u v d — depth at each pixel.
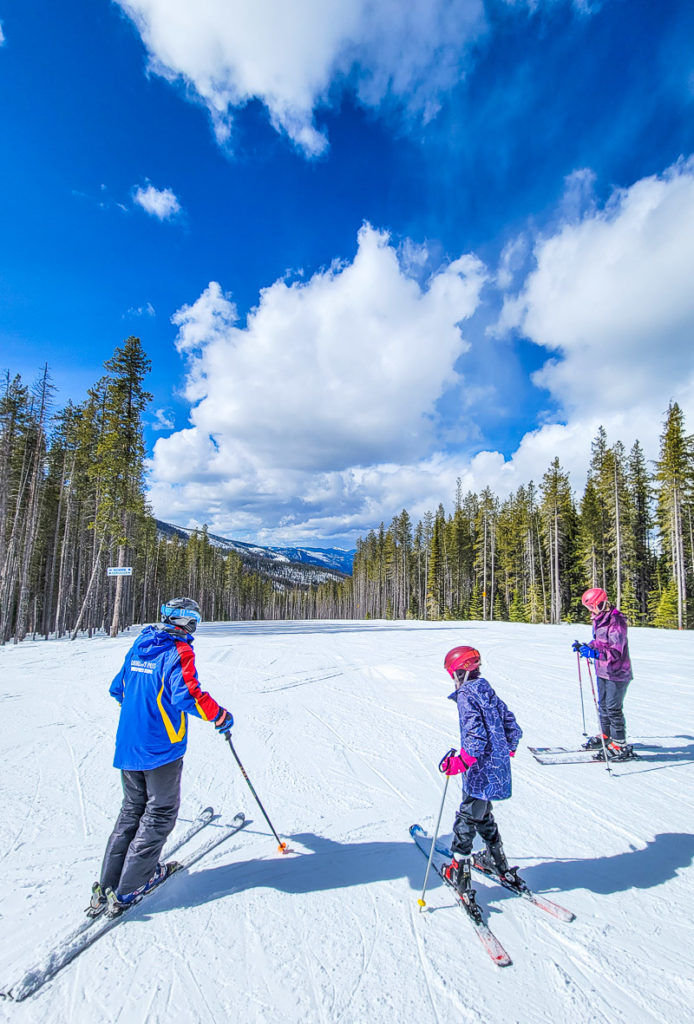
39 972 2.09
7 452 23.31
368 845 3.23
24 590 23.48
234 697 7.21
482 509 47.47
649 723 5.82
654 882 2.82
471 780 2.61
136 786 2.63
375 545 76.50
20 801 3.83
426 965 2.18
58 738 5.34
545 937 2.38
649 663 9.78
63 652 12.36
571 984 2.08
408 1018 1.89
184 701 2.57
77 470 27.45
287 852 3.13
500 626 22.06
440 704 6.81
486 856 2.87
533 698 6.99
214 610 73.25
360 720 6.05
